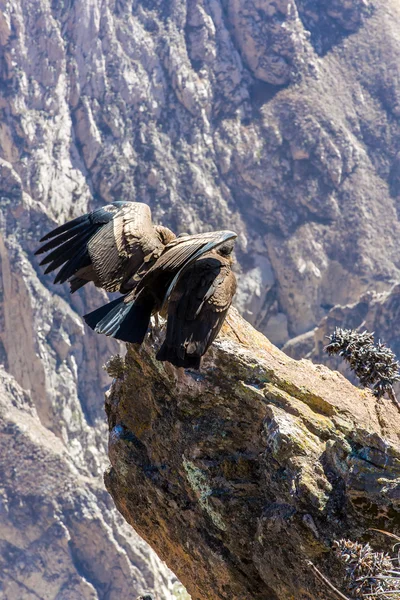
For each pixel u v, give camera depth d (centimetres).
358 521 785
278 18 14588
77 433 10612
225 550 883
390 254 13475
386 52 15288
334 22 15500
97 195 12700
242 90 14225
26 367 10788
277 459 830
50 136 12500
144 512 962
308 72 14600
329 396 875
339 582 773
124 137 13025
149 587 9244
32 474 9638
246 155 13638
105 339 11181
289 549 808
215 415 897
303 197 13588
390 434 826
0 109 12250
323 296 13262
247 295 12650
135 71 13475
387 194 14075
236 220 13188
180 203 12800
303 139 13850
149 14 14200
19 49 12388
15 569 9206
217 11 14462
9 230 11188
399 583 698
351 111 14675
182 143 13450
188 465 899
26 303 10831
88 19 13025
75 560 9388
